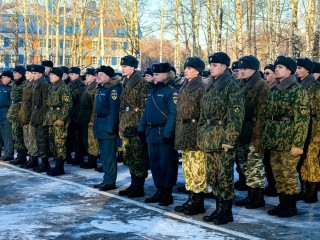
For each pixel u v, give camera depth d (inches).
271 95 247.0
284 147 240.2
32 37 1332.4
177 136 248.1
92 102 383.9
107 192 301.3
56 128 354.9
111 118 297.1
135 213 249.8
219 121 228.7
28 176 353.7
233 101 224.1
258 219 240.2
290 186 245.0
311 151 276.4
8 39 1537.9
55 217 241.6
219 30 879.7
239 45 748.6
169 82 265.6
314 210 260.7
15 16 1331.2
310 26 746.8
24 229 220.7
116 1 1030.4
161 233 214.8
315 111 273.4
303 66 277.0
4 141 429.7
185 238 207.5
